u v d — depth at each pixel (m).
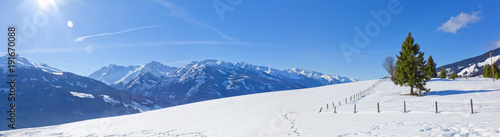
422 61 43.66
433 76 93.81
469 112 21.72
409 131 15.62
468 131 14.18
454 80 75.94
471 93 41.41
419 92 43.97
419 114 23.00
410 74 43.78
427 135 14.12
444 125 16.55
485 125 15.30
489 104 27.36
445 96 39.59
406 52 44.81
